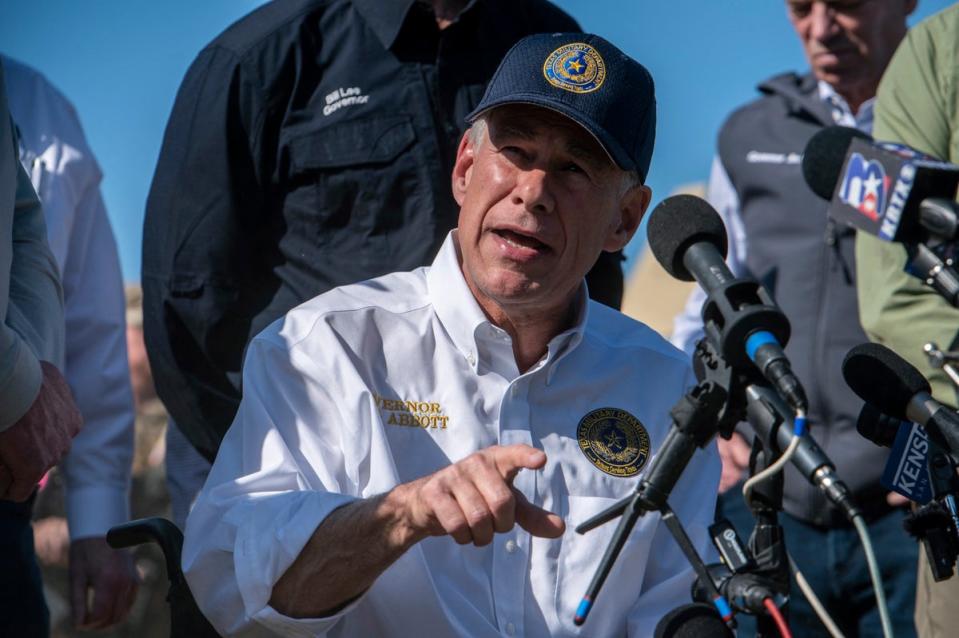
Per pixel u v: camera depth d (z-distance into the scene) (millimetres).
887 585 10469
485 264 6387
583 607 5066
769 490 5098
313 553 5680
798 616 10656
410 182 8461
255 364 6516
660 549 6703
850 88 11422
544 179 6266
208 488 6379
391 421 6520
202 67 8711
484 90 8695
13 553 8117
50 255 7516
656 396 6945
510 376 6684
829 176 6113
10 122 6594
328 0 8766
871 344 5910
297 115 8523
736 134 11852
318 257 8469
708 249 5352
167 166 8672
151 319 8719
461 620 6305
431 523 5352
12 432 6516
